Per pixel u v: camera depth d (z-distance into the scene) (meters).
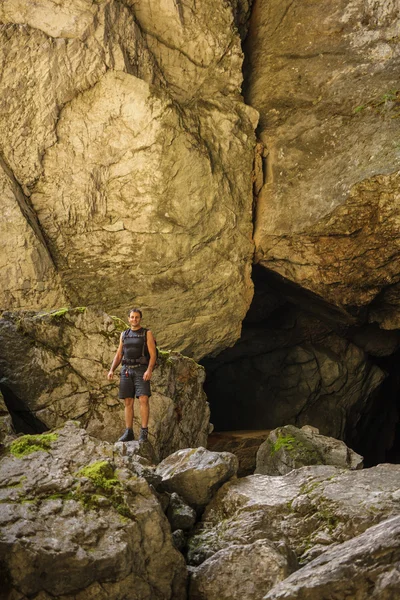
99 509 5.13
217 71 13.30
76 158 12.14
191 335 13.28
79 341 8.89
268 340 17.31
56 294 12.15
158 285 12.77
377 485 5.98
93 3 11.71
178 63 12.93
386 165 12.67
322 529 5.56
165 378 9.20
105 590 4.77
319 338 17.38
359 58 13.43
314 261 13.59
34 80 11.66
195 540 5.77
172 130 12.19
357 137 13.09
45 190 12.12
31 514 4.95
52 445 5.92
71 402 8.68
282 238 13.55
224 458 6.54
